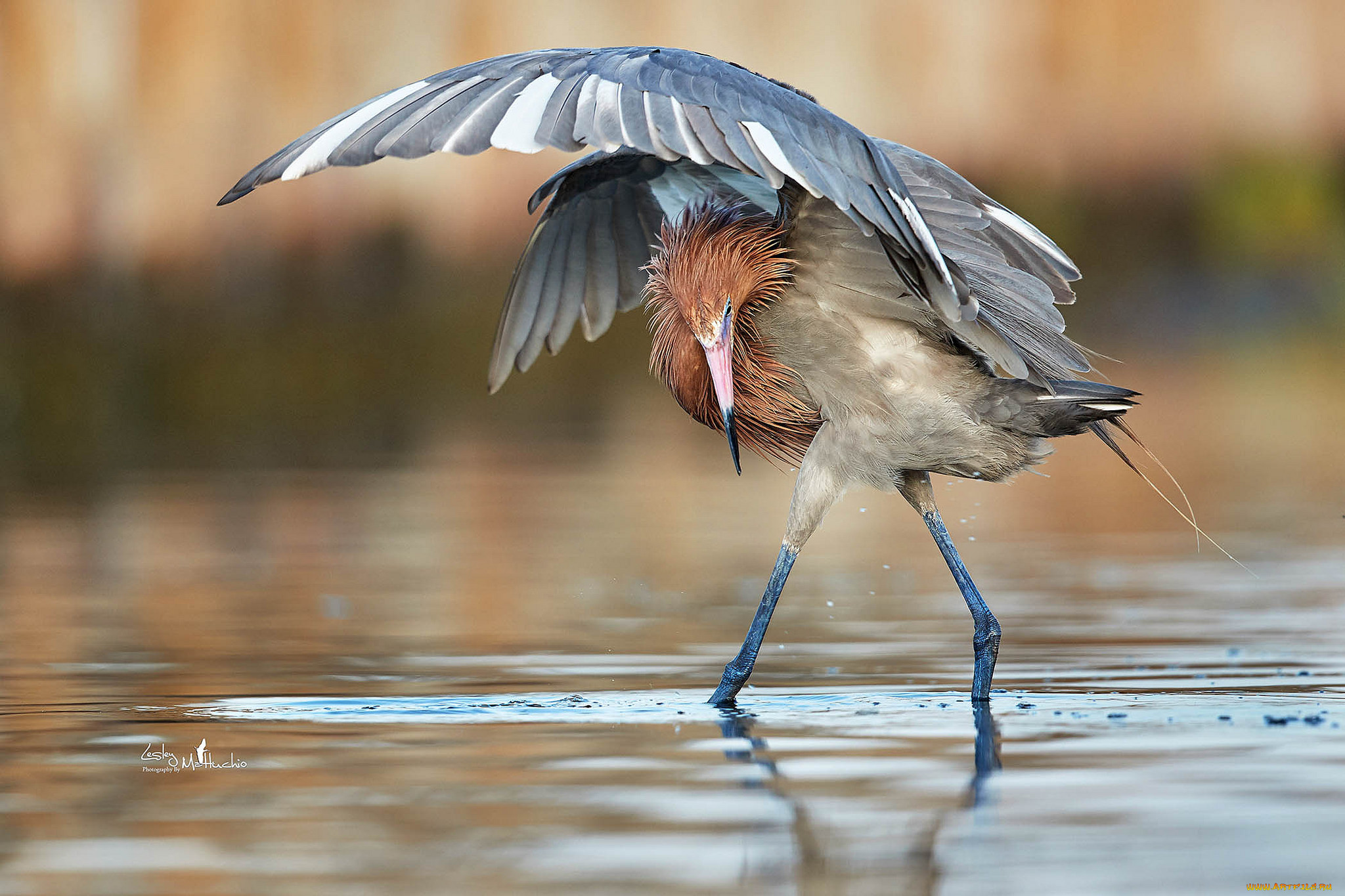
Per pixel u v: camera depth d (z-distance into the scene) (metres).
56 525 17.88
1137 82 40.47
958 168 38.38
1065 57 39.72
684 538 17.02
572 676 9.95
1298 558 14.91
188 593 13.51
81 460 24.70
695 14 35.56
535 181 35.03
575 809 6.58
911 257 8.66
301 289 33.78
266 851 6.02
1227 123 41.50
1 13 31.58
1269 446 24.09
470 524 18.00
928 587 13.79
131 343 31.84
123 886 5.63
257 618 12.22
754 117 7.64
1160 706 8.80
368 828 6.32
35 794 6.87
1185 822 6.31
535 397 35.25
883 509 19.94
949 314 8.70
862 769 7.26
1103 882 5.58
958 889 5.55
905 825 6.30
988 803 6.61
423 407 33.47
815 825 6.32
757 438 10.16
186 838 6.19
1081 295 41.34
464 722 8.45
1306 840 6.04
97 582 14.16
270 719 8.55
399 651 10.86
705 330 9.31
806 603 13.01
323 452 25.70
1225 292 41.75
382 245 34.50
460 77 7.46
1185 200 41.66
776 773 7.20
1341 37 41.75
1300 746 7.67
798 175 7.58
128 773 7.23
